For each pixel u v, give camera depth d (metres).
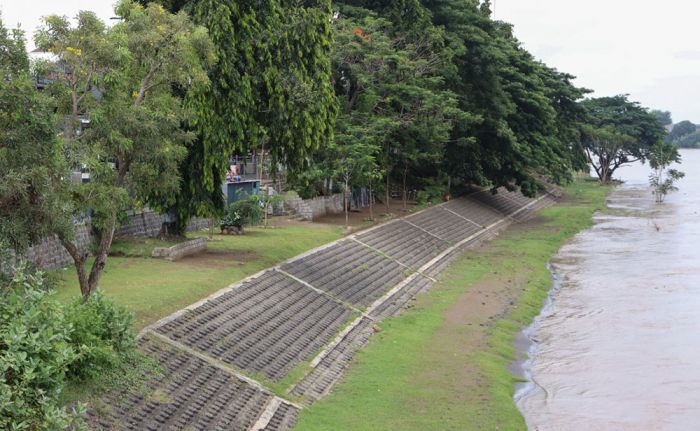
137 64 21.39
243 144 31.17
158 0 29.28
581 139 112.31
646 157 117.12
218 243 34.84
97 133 19.45
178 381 19.03
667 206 87.00
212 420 18.23
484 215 65.25
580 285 42.47
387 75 47.25
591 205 85.81
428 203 59.03
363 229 44.50
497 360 27.67
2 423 12.23
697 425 22.61
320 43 32.03
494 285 40.38
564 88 80.81
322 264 34.62
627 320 34.69
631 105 119.50
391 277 38.19
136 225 33.34
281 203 46.47
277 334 25.06
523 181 65.75
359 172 43.62
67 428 14.57
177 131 22.20
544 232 62.50
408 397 22.67
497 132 59.19
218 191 31.58
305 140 31.23
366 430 19.89
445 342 29.09
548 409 23.70
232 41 28.77
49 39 19.11
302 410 20.84
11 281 15.00
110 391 16.56
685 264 48.53
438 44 52.56
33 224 16.44
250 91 29.64
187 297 24.12
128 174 21.20
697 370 27.56
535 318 35.03
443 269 44.28
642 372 27.38
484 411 21.97
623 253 53.22
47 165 16.27
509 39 75.88
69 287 23.39
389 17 52.12
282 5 31.78
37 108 15.99
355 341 27.89
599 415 23.25
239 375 21.03
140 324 20.81
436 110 48.88
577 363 28.33
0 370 12.40
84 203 19.19
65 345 13.86
